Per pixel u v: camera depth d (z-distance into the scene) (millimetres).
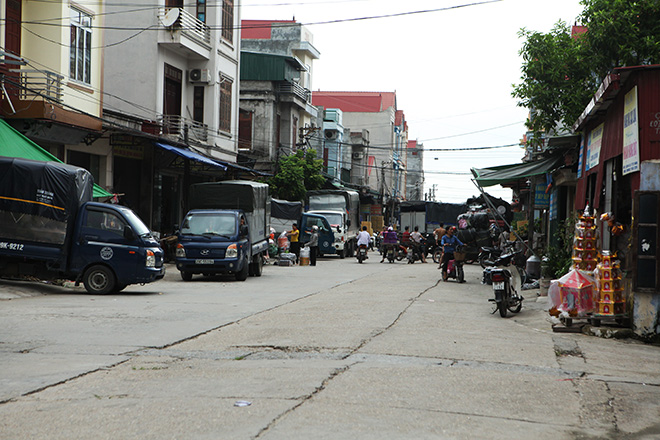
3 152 16906
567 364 8414
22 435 5082
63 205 15992
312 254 30000
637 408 6367
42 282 17562
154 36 29016
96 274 16078
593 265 11789
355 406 5906
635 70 10641
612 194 12695
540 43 19062
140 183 27906
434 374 7387
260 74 45156
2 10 20047
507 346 9516
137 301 14664
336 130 64750
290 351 8820
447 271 21547
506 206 39219
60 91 20625
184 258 20562
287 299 15414
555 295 11477
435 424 5461
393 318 11992
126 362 8133
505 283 13367
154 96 29047
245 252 21297
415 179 120688
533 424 5656
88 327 10719
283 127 47625
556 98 18922
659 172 10406
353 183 71438
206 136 32500
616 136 12227
